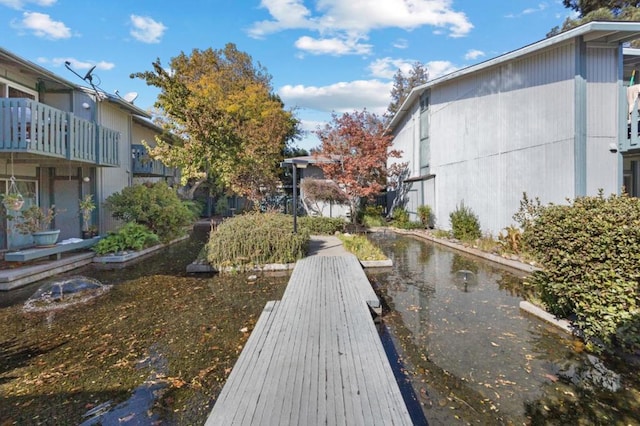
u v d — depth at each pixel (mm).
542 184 8922
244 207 19672
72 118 8961
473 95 11773
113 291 6465
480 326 4621
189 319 4988
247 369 2861
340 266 7320
